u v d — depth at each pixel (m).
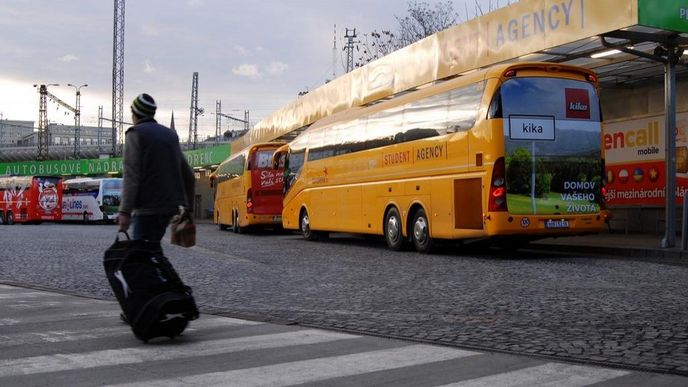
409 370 5.09
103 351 5.75
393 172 16.94
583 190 13.91
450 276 11.16
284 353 5.67
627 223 19.64
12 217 51.59
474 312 7.68
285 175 24.50
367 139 18.34
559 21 14.30
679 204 17.91
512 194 13.35
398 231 16.70
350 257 15.34
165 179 6.18
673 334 6.32
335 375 4.95
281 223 28.05
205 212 56.00
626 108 19.66
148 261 6.05
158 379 4.83
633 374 4.95
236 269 12.91
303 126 29.77
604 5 13.25
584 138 13.97
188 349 5.82
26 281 11.28
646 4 12.68
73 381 4.79
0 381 4.80
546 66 13.82
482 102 13.72
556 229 13.62
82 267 13.57
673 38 13.96
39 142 81.56
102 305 8.45
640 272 11.35
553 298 8.60
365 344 6.04
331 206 20.47
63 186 52.66
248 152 28.09
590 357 5.46
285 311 7.92
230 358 5.49
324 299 8.87
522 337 6.27
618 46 13.68
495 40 16.27
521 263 13.22
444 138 14.85
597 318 7.18
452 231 14.52
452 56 17.94
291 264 13.81
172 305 5.98
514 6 15.62
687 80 17.83
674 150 14.52
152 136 6.14
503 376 4.91
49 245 20.83
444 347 5.92
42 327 6.89
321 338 6.30
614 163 19.75
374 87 22.31
